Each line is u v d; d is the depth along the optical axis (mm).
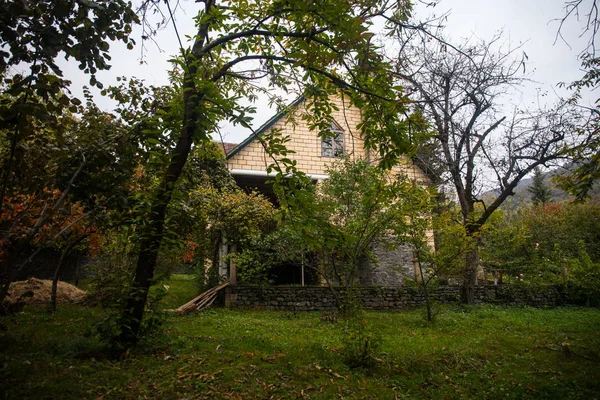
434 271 11102
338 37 4977
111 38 4863
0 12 3701
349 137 17016
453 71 12359
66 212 5570
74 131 6324
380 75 5562
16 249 5293
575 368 6105
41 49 4059
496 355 6859
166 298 12812
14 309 6051
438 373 5734
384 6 5191
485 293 14625
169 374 4938
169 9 5195
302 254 11180
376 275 15617
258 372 5258
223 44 7180
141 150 6301
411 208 10305
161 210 5906
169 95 7031
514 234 16531
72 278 17141
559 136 12547
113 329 5391
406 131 5801
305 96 6910
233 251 12836
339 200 11555
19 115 4016
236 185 14805
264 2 6750
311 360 5988
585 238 24891
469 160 14312
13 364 4723
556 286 15492
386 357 6336
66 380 4426
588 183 6934
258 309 11984
